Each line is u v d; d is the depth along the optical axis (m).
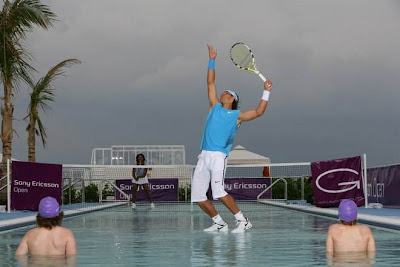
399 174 13.30
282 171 19.89
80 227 9.85
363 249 5.71
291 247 6.34
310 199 17.44
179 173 24.59
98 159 24.92
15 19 16.59
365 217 9.66
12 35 16.81
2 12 16.61
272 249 6.17
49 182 14.16
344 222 5.74
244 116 8.40
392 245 6.34
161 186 21.31
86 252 5.99
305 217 12.24
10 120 16.30
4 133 16.19
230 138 8.45
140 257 5.59
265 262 5.16
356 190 13.95
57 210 5.64
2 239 7.55
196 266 4.99
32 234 5.64
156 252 6.00
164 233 8.41
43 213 5.60
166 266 5.00
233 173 20.92
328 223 10.28
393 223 8.34
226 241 7.10
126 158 24.89
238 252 5.94
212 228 8.73
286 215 13.10
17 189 13.69
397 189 13.40
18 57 16.47
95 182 22.03
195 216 13.30
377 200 14.92
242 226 8.41
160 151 25.06
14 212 13.97
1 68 16.34
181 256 5.66
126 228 9.52
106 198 21.66
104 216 13.55
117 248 6.41
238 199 20.56
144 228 9.48
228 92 8.59
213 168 8.37
